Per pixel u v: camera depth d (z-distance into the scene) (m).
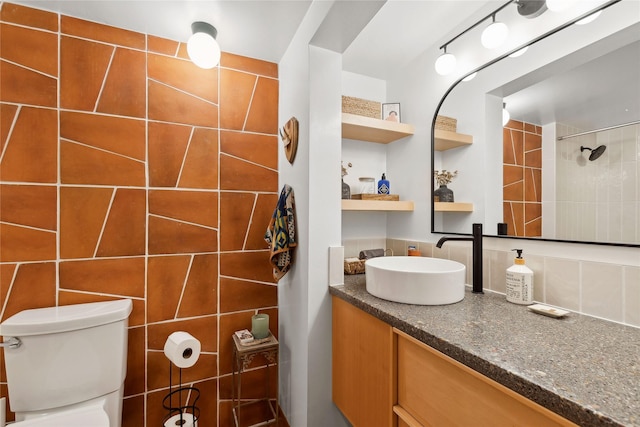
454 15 1.35
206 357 1.50
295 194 1.42
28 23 1.21
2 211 1.15
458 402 0.68
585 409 0.43
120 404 1.22
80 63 1.28
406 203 1.64
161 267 1.41
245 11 1.26
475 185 1.30
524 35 1.12
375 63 1.77
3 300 1.15
